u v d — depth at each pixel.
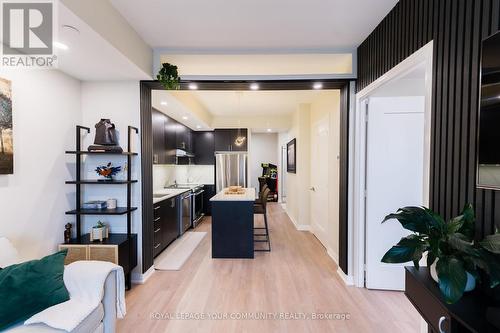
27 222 2.14
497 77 1.05
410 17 1.76
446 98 1.40
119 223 2.89
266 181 8.48
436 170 1.48
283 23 2.22
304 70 3.19
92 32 1.76
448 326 1.05
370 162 2.64
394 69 1.97
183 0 1.89
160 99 3.70
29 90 2.17
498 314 0.93
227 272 3.11
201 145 6.63
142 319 2.17
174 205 4.35
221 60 2.90
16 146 2.04
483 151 1.12
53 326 1.39
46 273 1.59
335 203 3.45
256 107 5.51
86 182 2.56
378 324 2.12
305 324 2.11
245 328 2.05
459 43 1.31
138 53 2.42
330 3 1.94
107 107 2.86
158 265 3.33
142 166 2.88
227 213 3.58
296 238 4.55
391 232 2.65
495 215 1.12
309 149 5.12
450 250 1.11
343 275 2.91
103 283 1.71
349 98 2.81
